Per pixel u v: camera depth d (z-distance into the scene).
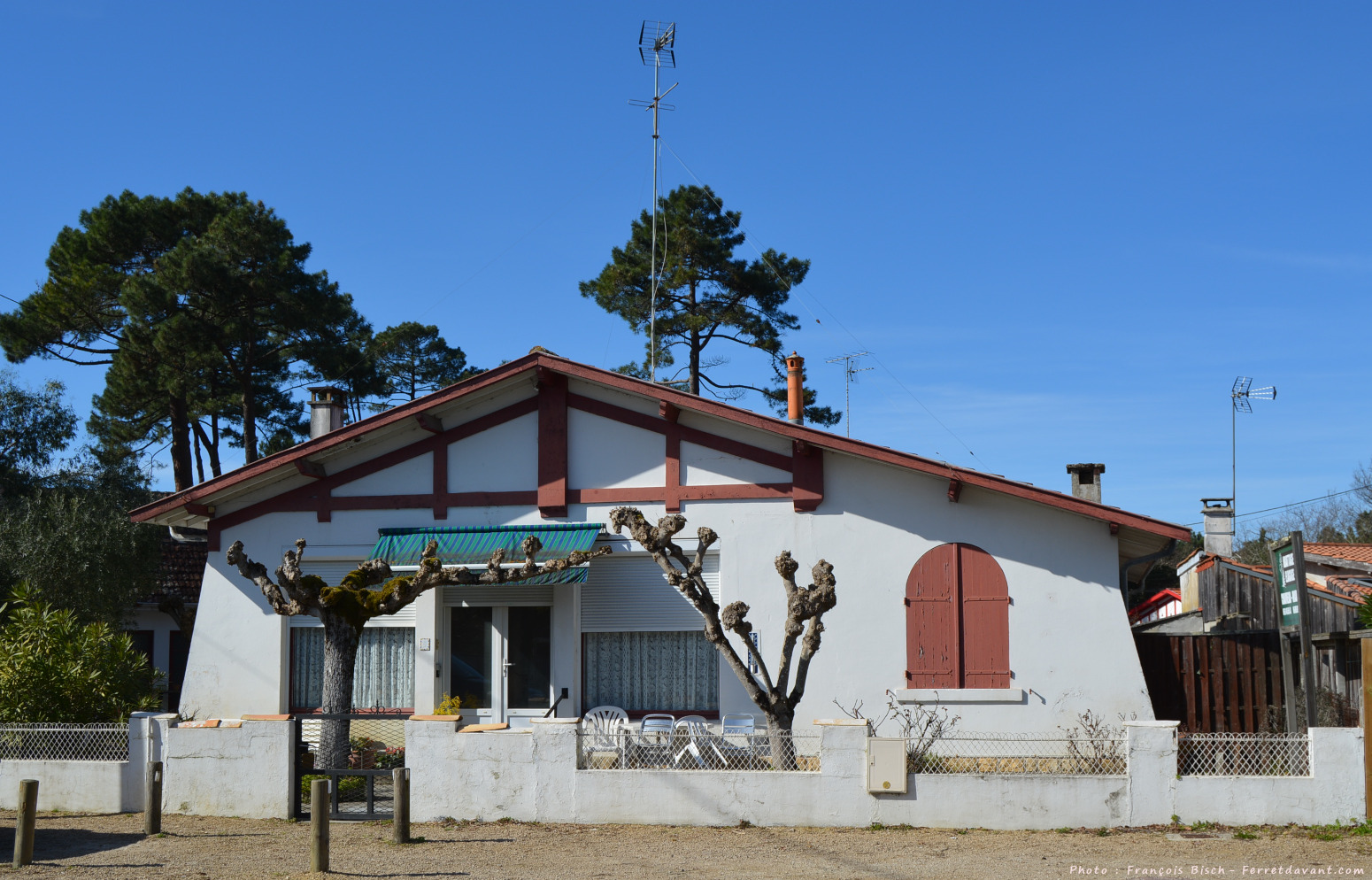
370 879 8.47
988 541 13.80
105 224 29.75
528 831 10.22
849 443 13.66
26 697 12.42
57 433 24.83
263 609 15.18
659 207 35.91
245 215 29.59
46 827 10.65
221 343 28.81
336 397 17.19
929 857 9.08
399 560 14.36
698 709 14.46
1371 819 9.85
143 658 14.04
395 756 13.59
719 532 14.37
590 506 14.67
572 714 14.59
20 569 19.55
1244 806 9.99
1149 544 14.44
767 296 35.81
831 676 13.88
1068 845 9.48
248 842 9.88
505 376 14.59
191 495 14.89
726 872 8.62
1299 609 10.94
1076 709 13.28
